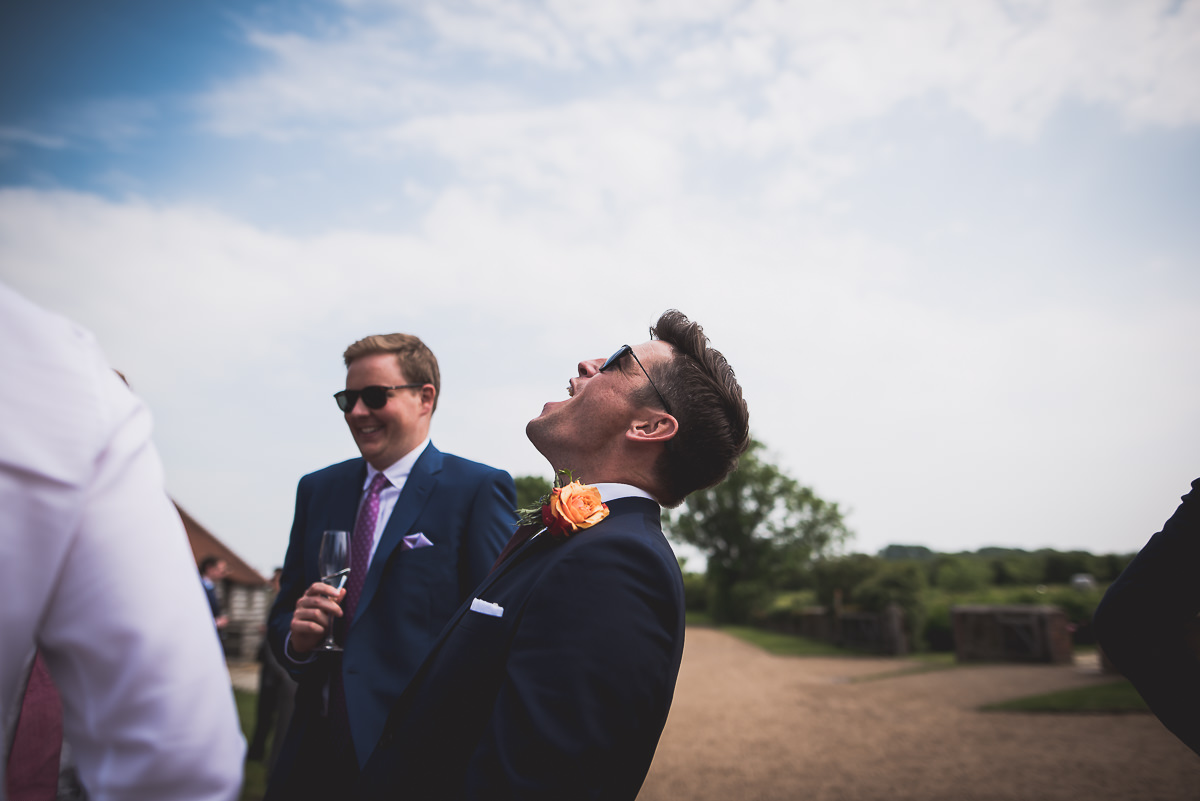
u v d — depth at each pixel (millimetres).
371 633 2516
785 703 11414
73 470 708
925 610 21875
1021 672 14008
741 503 53812
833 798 5918
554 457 1798
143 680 716
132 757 712
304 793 2426
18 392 703
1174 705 1394
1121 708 8984
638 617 1277
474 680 1423
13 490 677
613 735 1192
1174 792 5582
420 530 2666
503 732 1208
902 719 9492
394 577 2592
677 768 7172
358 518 2844
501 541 2693
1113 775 6125
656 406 1700
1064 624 15805
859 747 7879
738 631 39094
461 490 2744
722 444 1713
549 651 1259
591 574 1319
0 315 728
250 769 6277
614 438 1729
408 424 2844
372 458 2848
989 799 5645
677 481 1741
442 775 1397
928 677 14062
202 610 809
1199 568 1440
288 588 2857
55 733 1347
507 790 1151
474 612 1492
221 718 777
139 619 723
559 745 1159
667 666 1310
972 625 17844
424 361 2943
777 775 6785
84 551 717
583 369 1958
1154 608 1442
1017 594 21250
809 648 24500
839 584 26688
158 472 825
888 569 22578
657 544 1438
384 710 2359
